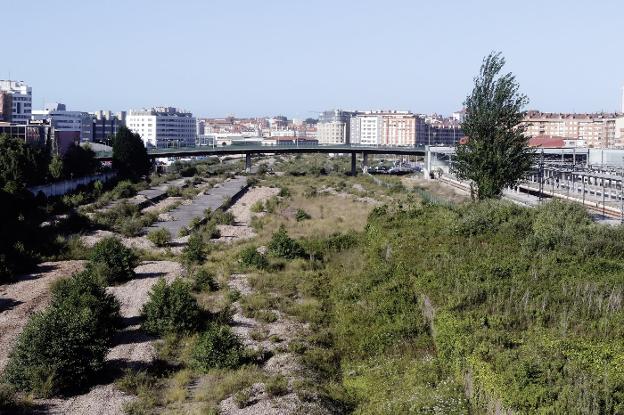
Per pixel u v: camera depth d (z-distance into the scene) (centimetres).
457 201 9031
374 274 4119
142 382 2622
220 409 2342
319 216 8250
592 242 3859
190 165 16812
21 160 7525
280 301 3831
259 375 2642
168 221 7475
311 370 2788
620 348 2419
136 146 12062
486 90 5778
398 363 2831
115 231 6456
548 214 4572
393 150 16175
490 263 3616
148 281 4328
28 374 2525
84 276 3556
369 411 2372
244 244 5997
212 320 3378
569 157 10300
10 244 5009
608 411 1861
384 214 6134
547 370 2109
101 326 3062
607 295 3073
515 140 5756
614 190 7000
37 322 2662
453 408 2214
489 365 2245
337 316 3588
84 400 2470
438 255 4000
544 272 3400
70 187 8956
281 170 17538
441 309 3014
